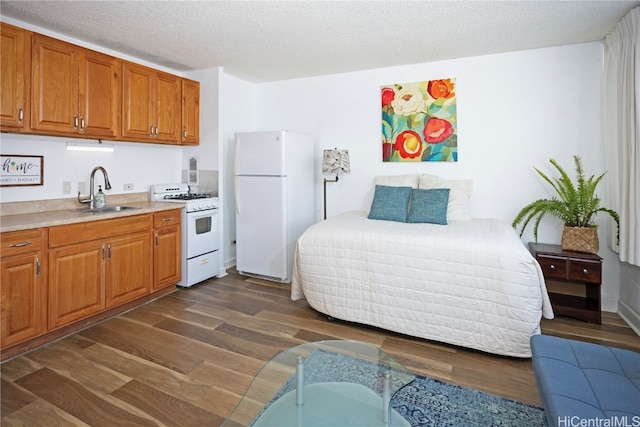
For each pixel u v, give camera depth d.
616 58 2.72
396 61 3.60
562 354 1.51
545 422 1.69
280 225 3.72
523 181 3.33
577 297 3.08
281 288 3.62
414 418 1.73
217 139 3.94
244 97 4.45
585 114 3.10
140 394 1.89
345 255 2.70
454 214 3.20
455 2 2.35
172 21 2.65
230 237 4.38
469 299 2.31
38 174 2.82
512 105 3.33
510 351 2.23
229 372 2.11
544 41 3.04
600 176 2.88
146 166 3.77
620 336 2.52
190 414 1.75
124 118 3.13
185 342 2.47
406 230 2.71
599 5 2.37
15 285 2.21
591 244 2.82
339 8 2.43
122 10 2.46
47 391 1.91
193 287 3.64
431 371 2.14
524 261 2.17
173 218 3.43
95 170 3.11
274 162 3.70
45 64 2.53
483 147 3.46
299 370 1.69
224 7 2.42
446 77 3.56
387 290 2.56
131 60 3.49
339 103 4.11
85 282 2.63
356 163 4.06
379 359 1.83
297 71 4.00
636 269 2.63
